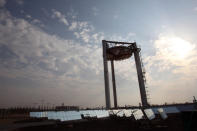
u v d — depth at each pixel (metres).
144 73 66.44
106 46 70.50
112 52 69.19
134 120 24.22
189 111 7.39
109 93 61.53
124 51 68.25
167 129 19.06
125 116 27.78
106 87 62.06
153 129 19.59
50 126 23.92
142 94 63.34
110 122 26.88
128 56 70.75
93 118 33.34
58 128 22.48
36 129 21.62
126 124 23.86
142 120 22.27
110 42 70.75
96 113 39.28
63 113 33.81
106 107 59.56
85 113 37.00
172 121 24.22
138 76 67.38
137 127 21.38
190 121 7.21
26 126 22.59
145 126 20.92
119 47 68.25
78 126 23.97
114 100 69.88
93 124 25.47
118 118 27.69
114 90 71.62
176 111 37.97
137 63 68.50
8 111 41.16
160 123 22.50
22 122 26.16
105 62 66.12
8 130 19.77
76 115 35.06
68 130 20.84
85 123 26.97
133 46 70.88
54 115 32.03
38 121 27.00
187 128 7.30
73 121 28.50
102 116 39.97
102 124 25.16
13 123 24.84
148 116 22.17
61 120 29.62
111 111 32.47
